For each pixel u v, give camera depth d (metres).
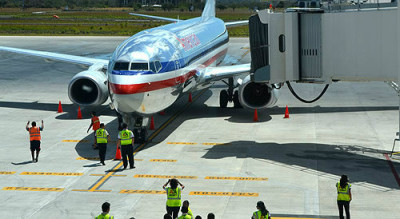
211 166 27.03
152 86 29.30
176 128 35.38
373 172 25.78
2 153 29.89
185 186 24.08
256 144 31.16
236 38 101.56
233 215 20.64
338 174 25.55
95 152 30.05
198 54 37.34
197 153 29.42
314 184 24.14
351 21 27.39
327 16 28.28
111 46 90.06
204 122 37.03
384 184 24.05
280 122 36.69
